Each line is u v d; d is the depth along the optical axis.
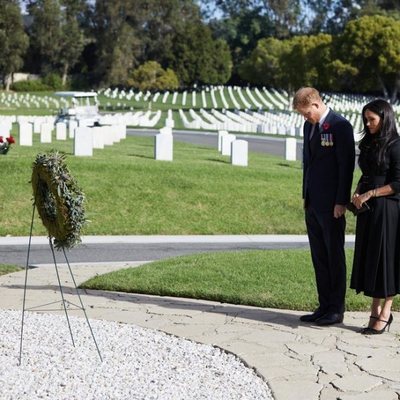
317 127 8.55
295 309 9.38
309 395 6.36
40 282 10.86
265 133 52.09
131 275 10.98
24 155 22.73
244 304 9.62
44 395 6.09
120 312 9.13
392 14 123.81
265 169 23.91
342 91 103.19
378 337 8.13
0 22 107.94
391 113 8.13
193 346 7.65
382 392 6.46
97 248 14.93
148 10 127.56
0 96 94.44
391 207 8.09
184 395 6.17
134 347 7.52
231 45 152.75
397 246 8.11
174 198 19.42
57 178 7.21
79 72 128.88
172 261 12.17
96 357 7.13
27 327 8.17
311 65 87.00
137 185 19.92
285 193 20.53
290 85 92.12
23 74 123.56
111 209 18.47
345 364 7.18
